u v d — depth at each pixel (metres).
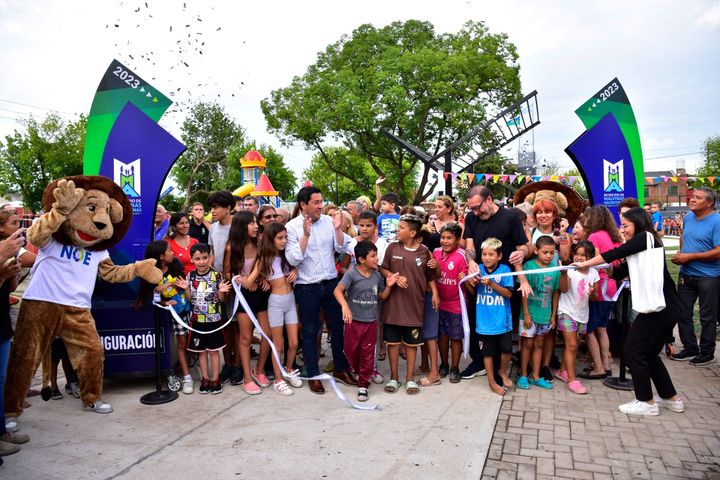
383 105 24.62
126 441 3.74
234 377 5.09
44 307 3.98
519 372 5.03
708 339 5.42
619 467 3.29
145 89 5.04
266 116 27.59
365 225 5.16
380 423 4.02
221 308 4.97
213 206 5.48
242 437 3.79
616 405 4.38
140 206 5.02
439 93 23.75
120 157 4.98
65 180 3.86
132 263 4.65
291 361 5.09
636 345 4.13
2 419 3.63
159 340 4.65
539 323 4.73
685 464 3.32
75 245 4.11
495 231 4.87
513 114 14.46
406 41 26.77
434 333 4.98
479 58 25.00
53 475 3.23
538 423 4.01
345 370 5.14
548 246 4.62
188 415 4.25
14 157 36.31
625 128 6.06
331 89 25.88
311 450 3.56
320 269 4.91
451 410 4.28
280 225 4.79
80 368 4.18
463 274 4.97
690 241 5.54
